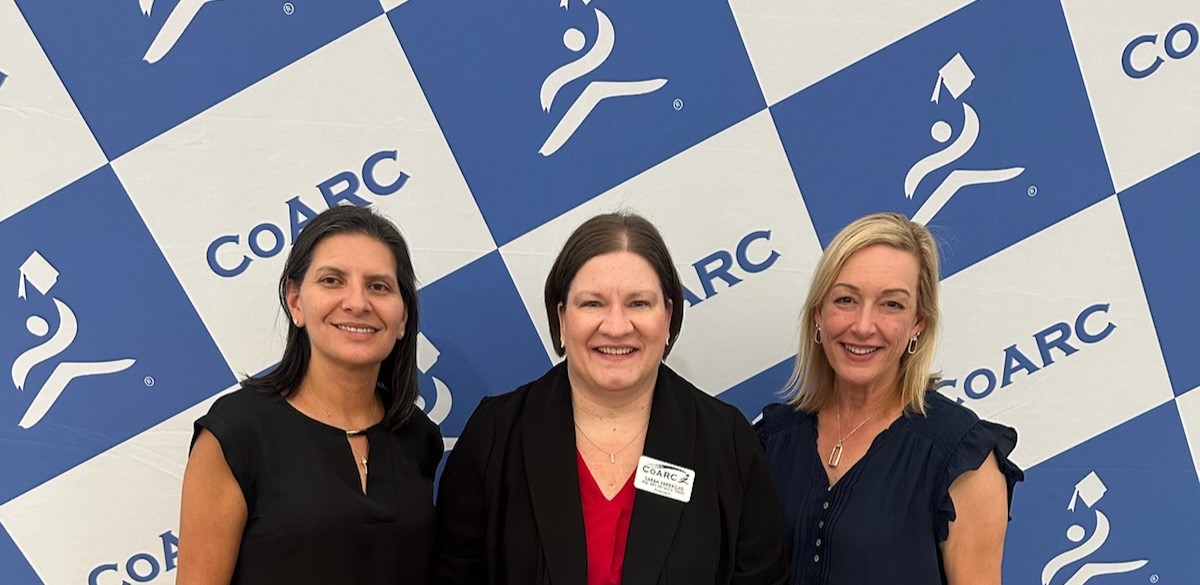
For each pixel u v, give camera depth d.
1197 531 1.95
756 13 1.85
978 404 1.94
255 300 1.81
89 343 1.79
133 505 1.82
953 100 1.89
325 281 1.34
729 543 1.34
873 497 1.40
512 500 1.33
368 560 1.30
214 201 1.79
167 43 1.76
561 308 1.37
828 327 1.49
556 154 1.84
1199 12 1.90
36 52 1.73
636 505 1.30
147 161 1.77
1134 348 1.94
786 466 1.55
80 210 1.77
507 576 1.30
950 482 1.35
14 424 1.78
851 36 1.87
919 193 1.90
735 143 1.87
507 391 1.87
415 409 1.54
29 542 1.80
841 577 1.38
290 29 1.78
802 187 1.89
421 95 1.81
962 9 1.88
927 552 1.36
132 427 1.81
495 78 1.82
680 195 1.87
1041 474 1.95
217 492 1.27
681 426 1.37
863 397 1.52
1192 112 1.91
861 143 1.89
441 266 1.84
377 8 1.79
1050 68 1.90
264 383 1.38
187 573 1.28
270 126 1.79
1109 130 1.91
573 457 1.34
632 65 1.85
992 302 1.92
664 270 1.33
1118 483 1.95
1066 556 1.96
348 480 1.33
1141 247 1.93
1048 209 1.91
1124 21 1.90
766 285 1.90
